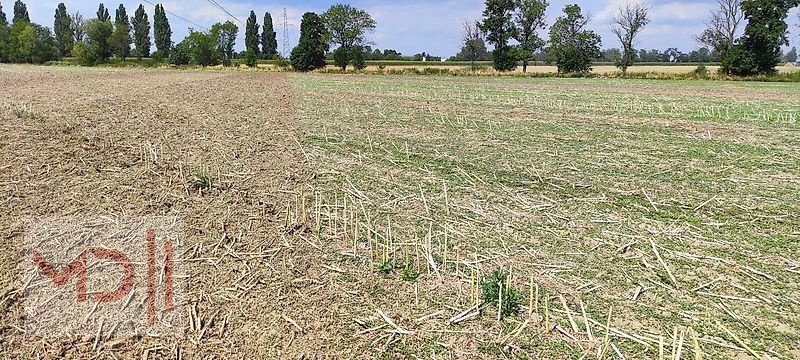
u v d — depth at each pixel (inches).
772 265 198.2
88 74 1389.0
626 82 1454.2
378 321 161.3
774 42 1699.1
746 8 1727.4
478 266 194.1
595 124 522.6
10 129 371.2
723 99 841.5
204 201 264.1
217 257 202.5
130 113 522.0
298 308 167.8
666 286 183.3
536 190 291.4
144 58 3297.2
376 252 208.2
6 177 272.5
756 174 323.9
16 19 3331.7
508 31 2219.5
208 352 146.1
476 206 265.6
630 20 2006.6
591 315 164.7
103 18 3531.0
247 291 177.8
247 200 268.8
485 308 167.3
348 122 526.0
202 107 613.9
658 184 300.8
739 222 241.6
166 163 325.7
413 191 290.7
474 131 476.4
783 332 155.9
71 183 273.0
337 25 2434.8
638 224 240.4
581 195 281.7
